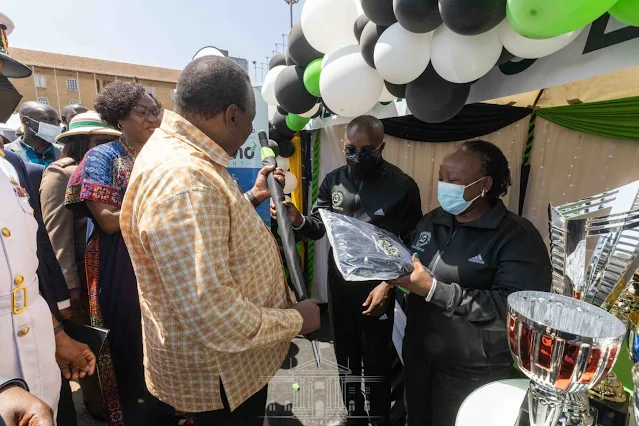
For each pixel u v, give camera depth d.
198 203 0.80
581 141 2.19
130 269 1.60
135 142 1.65
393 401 2.13
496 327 1.04
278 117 3.12
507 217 1.19
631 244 0.73
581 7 0.70
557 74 1.14
